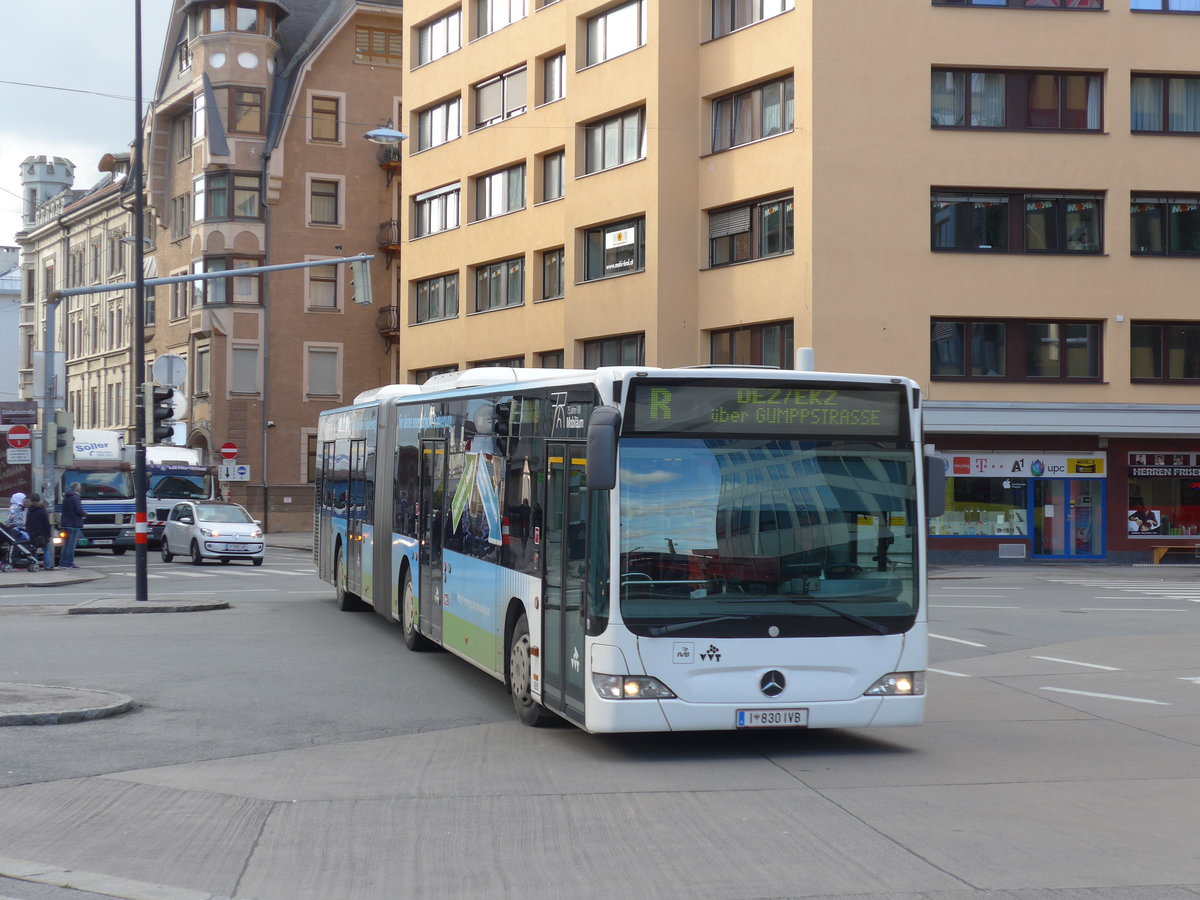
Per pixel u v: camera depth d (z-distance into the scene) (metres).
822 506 10.70
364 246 64.00
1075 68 38.00
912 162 37.03
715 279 39.66
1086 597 27.75
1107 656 17.77
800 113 36.84
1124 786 9.70
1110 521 39.50
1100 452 39.50
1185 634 20.45
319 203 63.41
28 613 22.25
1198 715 13.06
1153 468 39.78
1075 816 8.70
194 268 62.69
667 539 10.37
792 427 10.71
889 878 7.16
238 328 61.66
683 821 8.52
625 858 7.59
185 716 12.37
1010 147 37.62
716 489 10.51
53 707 12.04
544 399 11.92
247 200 62.03
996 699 14.11
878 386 10.91
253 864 7.47
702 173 40.06
